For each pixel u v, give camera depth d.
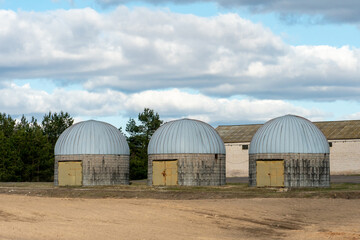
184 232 29.03
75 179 60.84
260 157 56.91
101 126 62.94
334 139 79.12
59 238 25.33
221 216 35.12
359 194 48.00
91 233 26.98
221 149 60.16
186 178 58.22
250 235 29.33
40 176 87.62
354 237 28.61
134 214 34.31
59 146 62.28
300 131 56.59
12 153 84.19
